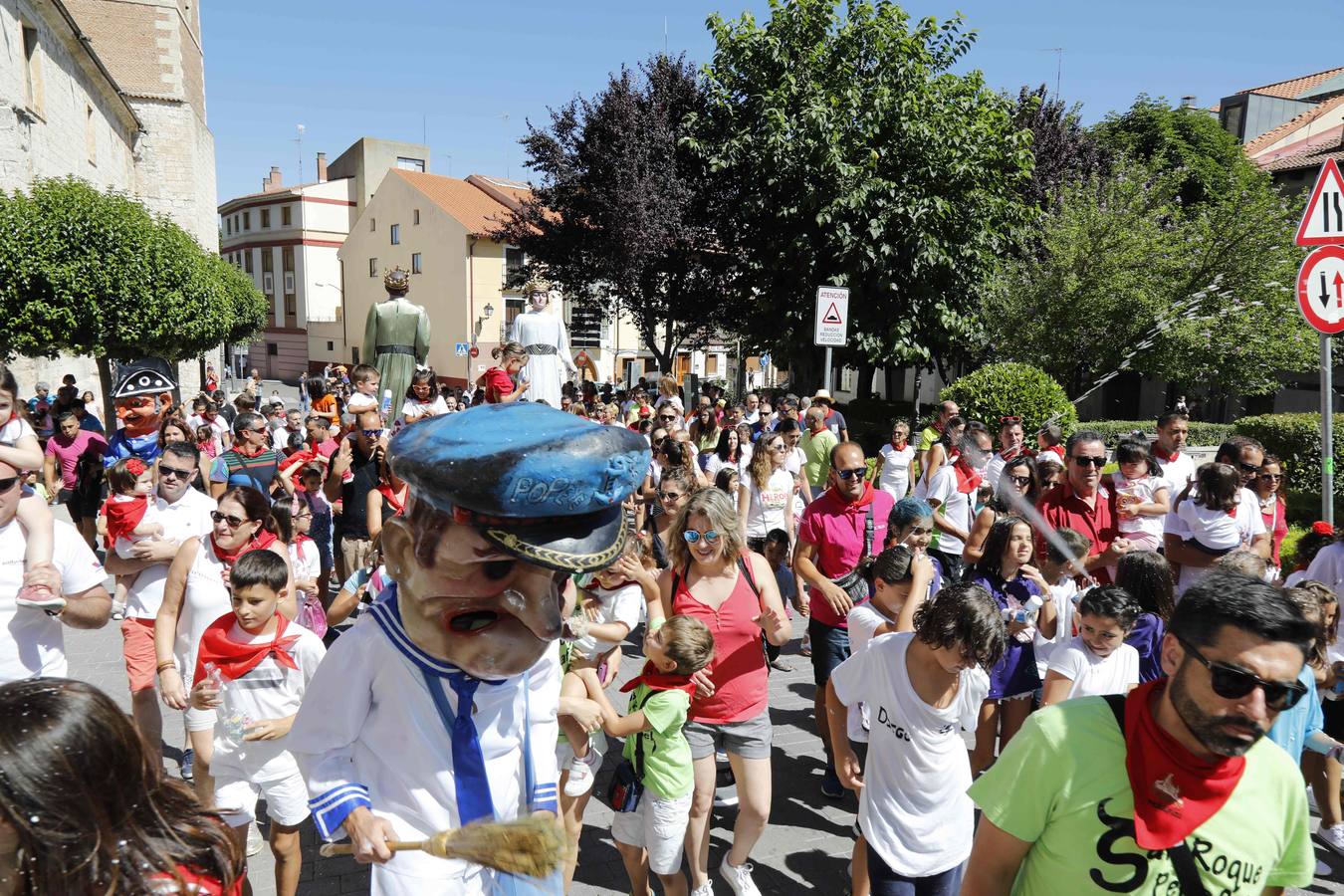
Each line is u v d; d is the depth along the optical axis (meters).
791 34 18.89
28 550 3.55
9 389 3.69
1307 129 30.66
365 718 1.99
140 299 16.39
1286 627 1.65
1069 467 6.00
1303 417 11.75
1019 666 4.56
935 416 10.56
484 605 1.86
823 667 4.99
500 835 1.83
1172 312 17.14
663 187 23.16
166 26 35.34
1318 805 4.54
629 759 3.60
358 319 53.19
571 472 1.68
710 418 11.49
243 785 3.50
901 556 4.15
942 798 3.24
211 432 10.64
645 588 4.05
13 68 18.66
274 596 3.46
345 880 4.09
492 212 43.09
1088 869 1.89
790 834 4.57
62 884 1.34
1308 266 6.04
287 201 61.56
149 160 35.56
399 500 6.78
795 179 18.41
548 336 7.45
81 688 1.45
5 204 15.27
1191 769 1.81
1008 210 19.39
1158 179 20.11
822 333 9.98
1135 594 4.27
